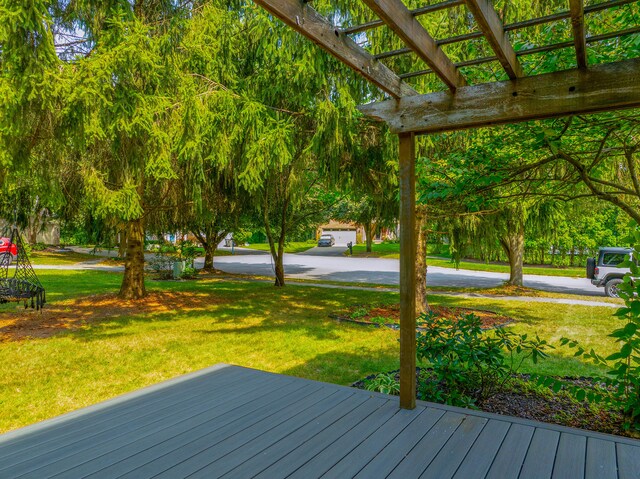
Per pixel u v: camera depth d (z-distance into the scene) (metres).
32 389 4.16
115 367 4.86
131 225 9.34
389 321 7.20
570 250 18.41
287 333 6.58
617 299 10.04
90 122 4.71
